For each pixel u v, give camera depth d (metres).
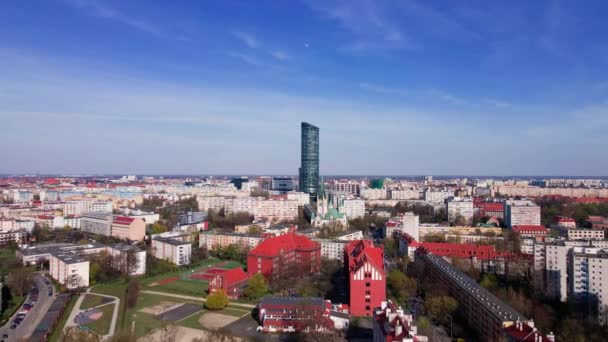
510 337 184.88
